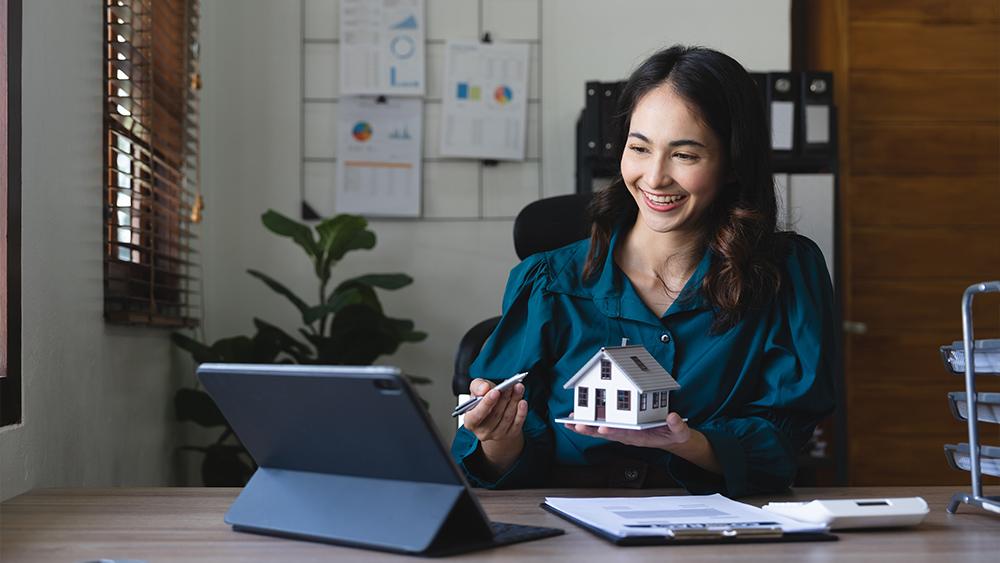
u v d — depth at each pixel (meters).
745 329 1.47
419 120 3.49
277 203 3.47
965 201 3.78
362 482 1.01
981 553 0.95
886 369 3.74
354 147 3.47
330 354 3.05
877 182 3.77
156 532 1.07
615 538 0.99
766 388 1.46
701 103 1.40
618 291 1.51
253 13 3.48
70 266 1.97
